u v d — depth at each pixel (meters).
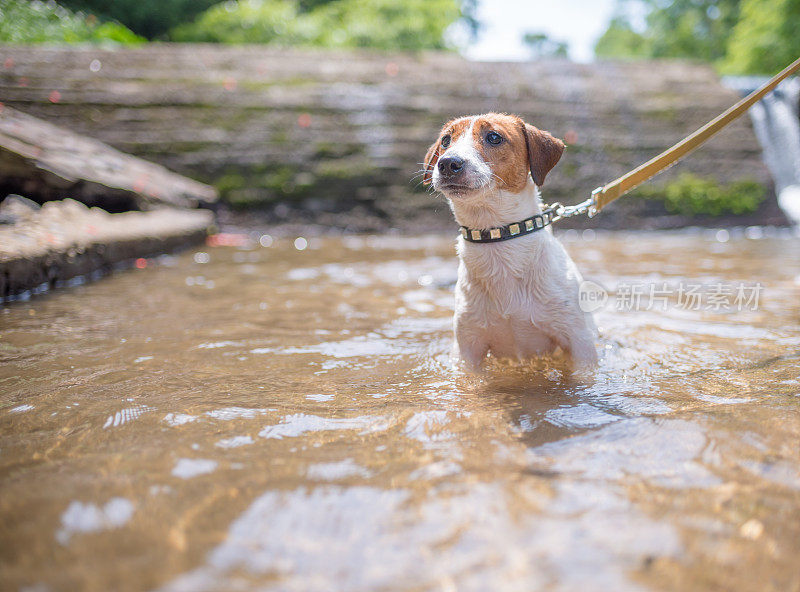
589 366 0.71
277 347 0.82
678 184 2.63
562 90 2.89
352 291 1.24
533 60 3.05
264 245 2.09
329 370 0.71
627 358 0.75
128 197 1.88
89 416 0.55
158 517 0.38
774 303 1.06
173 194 2.19
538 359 0.75
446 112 2.77
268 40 4.17
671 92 2.93
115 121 2.55
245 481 0.42
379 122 2.71
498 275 0.71
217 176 2.53
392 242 2.18
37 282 1.15
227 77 2.77
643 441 0.48
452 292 1.23
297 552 0.34
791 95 2.83
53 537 0.36
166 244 1.76
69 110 2.54
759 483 0.41
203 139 2.58
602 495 0.40
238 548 0.35
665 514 0.38
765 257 1.67
